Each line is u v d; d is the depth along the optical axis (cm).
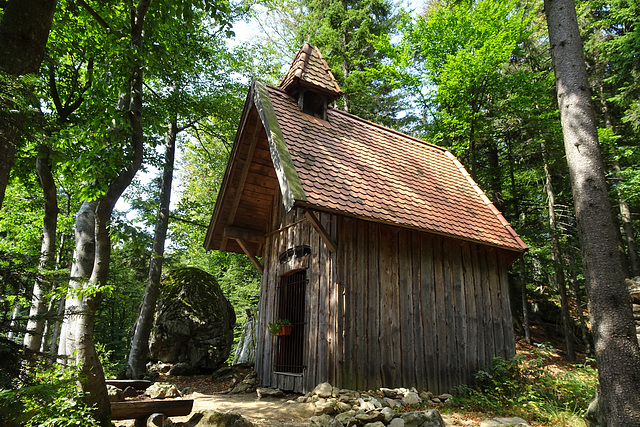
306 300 866
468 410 736
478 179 1819
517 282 1950
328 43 1966
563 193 1881
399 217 824
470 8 1602
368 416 588
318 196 743
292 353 926
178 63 1162
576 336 1802
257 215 1116
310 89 994
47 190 785
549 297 2061
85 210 775
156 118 1035
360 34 1994
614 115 1906
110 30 665
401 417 576
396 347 812
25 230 1295
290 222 996
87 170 601
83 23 862
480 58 1430
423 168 1072
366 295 809
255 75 1617
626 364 467
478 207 1048
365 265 828
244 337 1318
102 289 492
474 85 1533
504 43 1468
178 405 565
